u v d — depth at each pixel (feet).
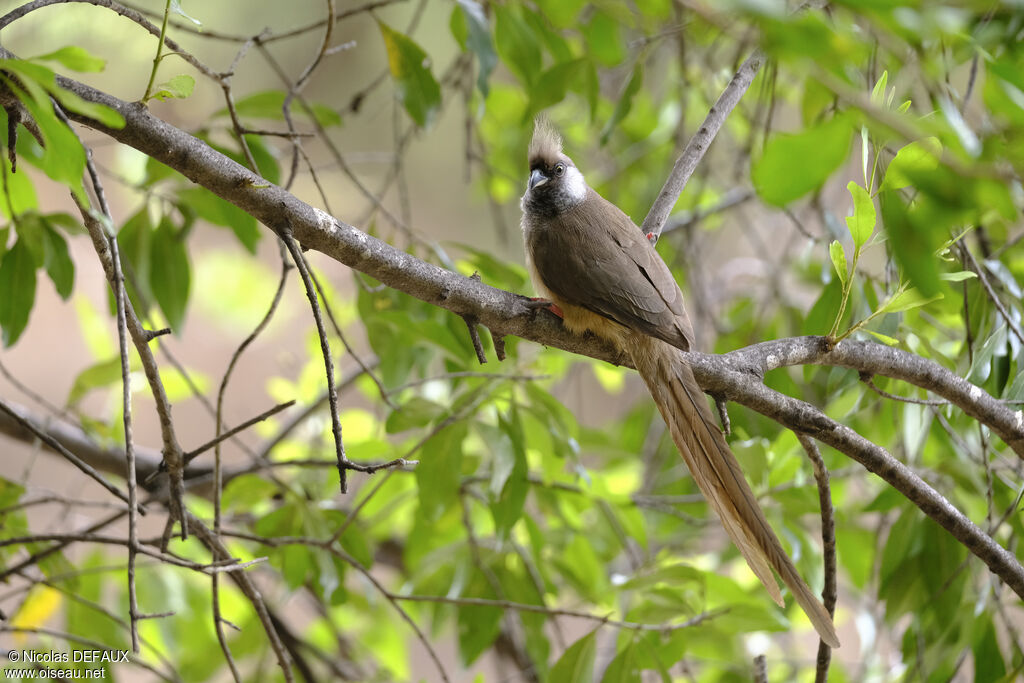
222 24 69.21
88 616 32.09
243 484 32.22
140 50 53.78
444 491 29.35
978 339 28.89
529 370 31.45
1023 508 26.53
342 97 76.13
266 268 60.23
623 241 28.48
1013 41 20.17
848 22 20.10
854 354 24.27
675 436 25.12
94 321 36.96
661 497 38.27
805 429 23.61
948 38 16.43
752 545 23.73
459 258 35.17
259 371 84.12
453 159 82.69
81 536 26.04
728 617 30.22
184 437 79.77
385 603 42.04
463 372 30.12
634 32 46.83
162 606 35.83
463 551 34.35
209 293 57.41
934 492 23.47
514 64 31.99
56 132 16.03
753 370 24.14
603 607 36.27
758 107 35.53
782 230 59.88
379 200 36.94
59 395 81.35
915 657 29.71
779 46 12.10
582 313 27.58
